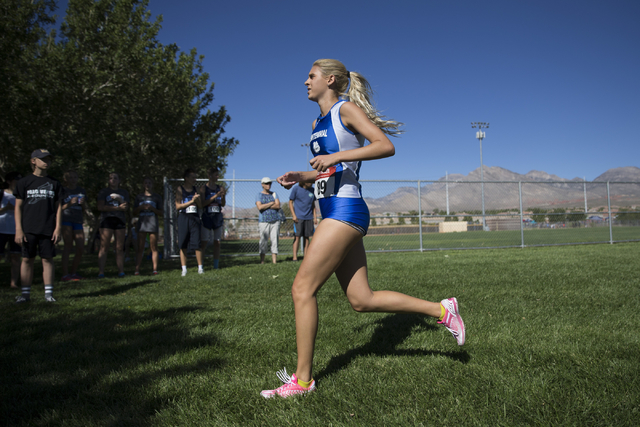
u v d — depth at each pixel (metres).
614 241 14.52
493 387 2.07
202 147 20.25
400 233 12.84
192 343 2.99
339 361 2.56
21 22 9.99
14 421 1.85
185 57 21.45
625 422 1.67
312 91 2.31
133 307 4.36
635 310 3.79
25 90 10.93
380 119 2.36
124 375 2.36
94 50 13.84
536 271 6.61
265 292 5.27
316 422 1.77
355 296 2.25
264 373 2.38
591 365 2.32
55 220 4.92
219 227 8.20
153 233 7.50
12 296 5.23
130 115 14.67
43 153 4.80
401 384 2.14
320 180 2.17
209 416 1.85
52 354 2.75
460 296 4.56
